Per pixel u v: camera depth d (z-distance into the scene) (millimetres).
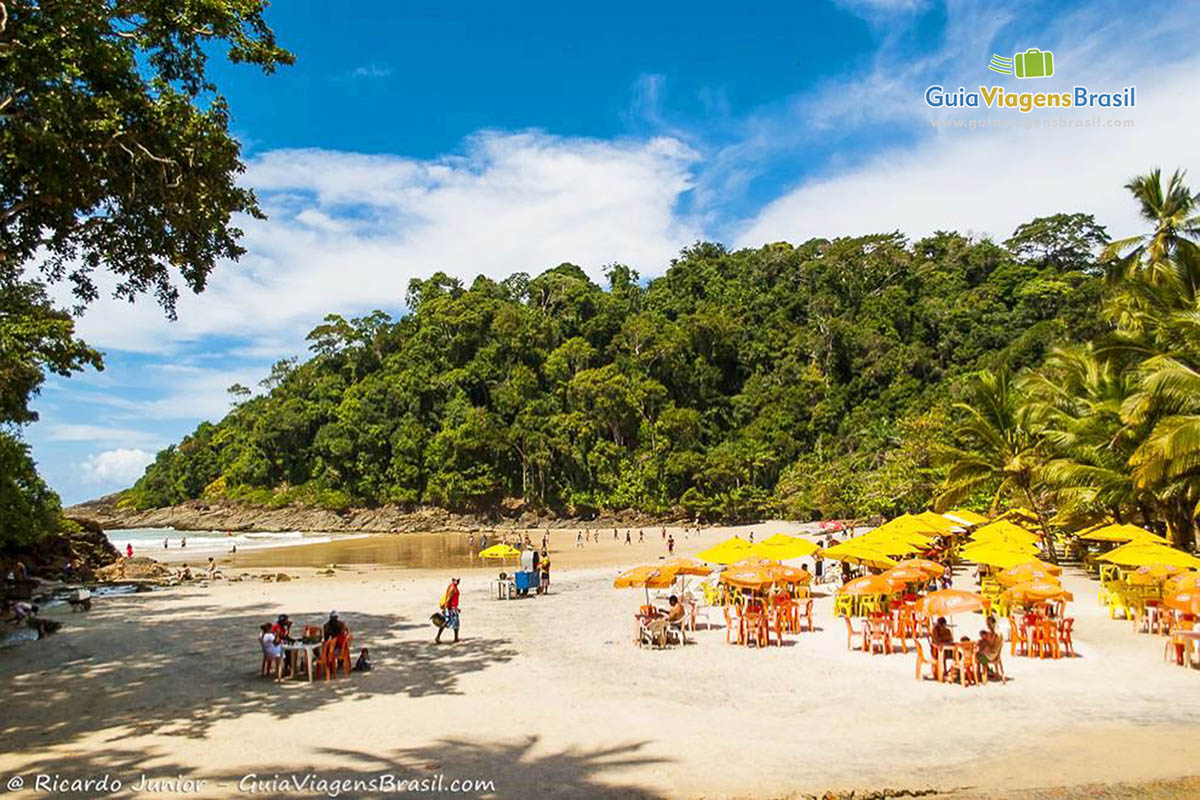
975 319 119188
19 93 12359
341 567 52188
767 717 11828
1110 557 19453
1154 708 11836
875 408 109062
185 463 129875
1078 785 8414
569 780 8945
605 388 107688
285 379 132250
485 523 103688
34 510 37312
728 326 126375
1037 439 33719
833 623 20562
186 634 21188
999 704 12273
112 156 13430
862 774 8945
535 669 15914
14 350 26344
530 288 138625
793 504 92250
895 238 150000
